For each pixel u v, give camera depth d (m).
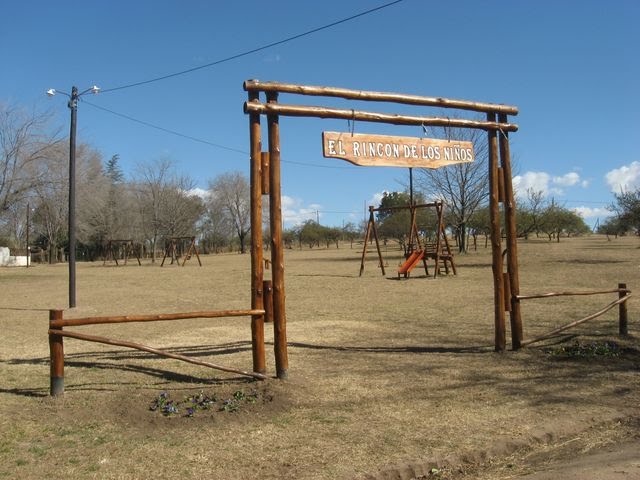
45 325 12.09
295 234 95.00
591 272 22.94
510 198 8.44
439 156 7.70
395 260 38.66
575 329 9.95
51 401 5.95
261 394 6.14
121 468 4.32
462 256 36.78
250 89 6.56
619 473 4.06
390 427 5.18
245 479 4.12
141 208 65.88
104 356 8.45
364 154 7.18
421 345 9.07
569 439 5.00
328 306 14.50
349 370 7.37
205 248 84.81
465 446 4.70
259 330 6.70
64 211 42.50
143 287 22.12
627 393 6.20
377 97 7.32
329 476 4.14
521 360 7.80
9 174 25.45
